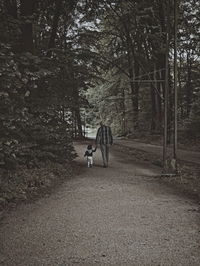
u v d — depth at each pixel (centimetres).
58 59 1391
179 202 870
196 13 2817
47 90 1341
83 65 1489
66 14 1839
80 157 2112
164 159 1366
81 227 644
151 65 3036
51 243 556
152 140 3503
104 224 664
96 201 870
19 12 1438
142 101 4928
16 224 661
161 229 635
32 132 1190
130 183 1163
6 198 828
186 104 3738
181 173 1370
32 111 1223
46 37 1714
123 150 2645
